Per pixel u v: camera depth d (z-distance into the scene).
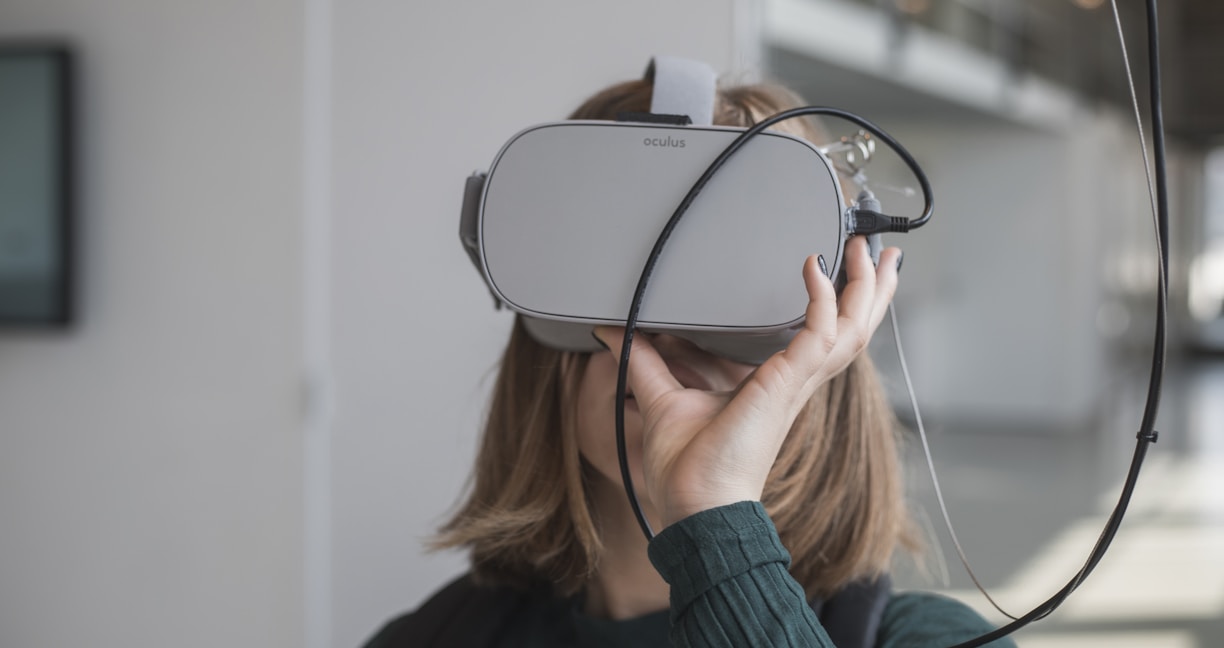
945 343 7.18
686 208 0.54
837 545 0.70
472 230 0.58
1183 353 10.97
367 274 1.66
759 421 0.52
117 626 1.89
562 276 0.56
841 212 0.55
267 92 1.72
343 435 1.70
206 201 1.78
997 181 7.06
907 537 0.84
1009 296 7.06
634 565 0.73
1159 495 4.51
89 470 1.89
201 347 1.79
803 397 0.53
